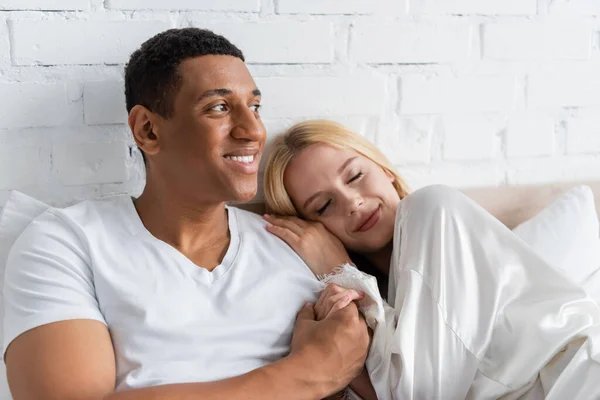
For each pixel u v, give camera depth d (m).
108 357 1.08
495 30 1.69
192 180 1.19
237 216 1.35
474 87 1.69
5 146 1.32
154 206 1.25
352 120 1.59
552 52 1.75
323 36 1.53
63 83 1.34
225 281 1.23
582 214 1.55
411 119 1.65
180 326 1.14
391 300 1.37
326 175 1.44
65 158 1.36
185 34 1.21
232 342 1.18
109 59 1.37
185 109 1.17
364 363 1.24
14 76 1.31
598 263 1.50
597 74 1.81
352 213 1.45
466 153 1.71
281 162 1.46
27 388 1.02
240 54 1.26
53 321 1.05
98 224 1.19
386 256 1.55
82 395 1.01
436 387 1.18
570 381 1.13
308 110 1.55
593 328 1.16
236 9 1.45
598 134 1.83
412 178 1.67
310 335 1.18
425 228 1.27
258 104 1.26
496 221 1.27
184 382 1.10
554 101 1.77
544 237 1.48
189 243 1.25
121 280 1.14
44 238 1.14
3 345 1.22
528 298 1.21
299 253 1.35
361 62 1.58
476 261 1.24
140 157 1.43
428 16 1.62
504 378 1.17
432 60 1.64
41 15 1.31
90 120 1.37
